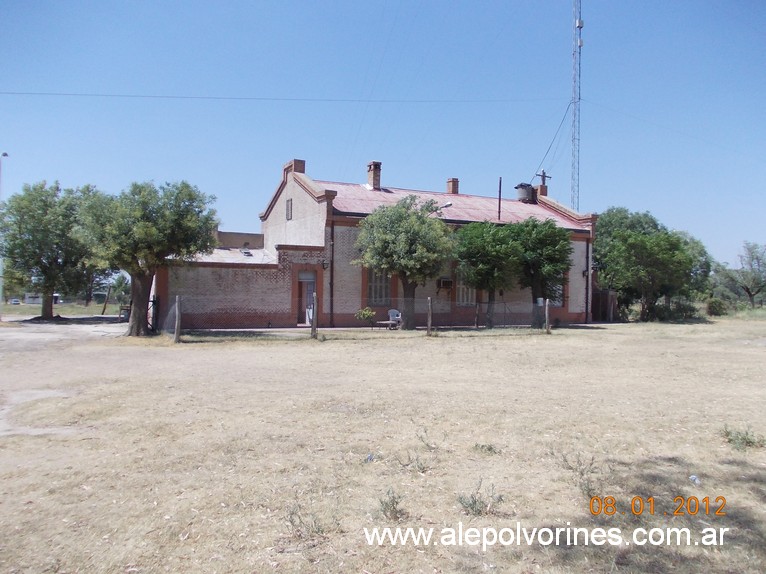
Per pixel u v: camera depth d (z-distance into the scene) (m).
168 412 8.26
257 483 5.43
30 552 4.11
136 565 3.96
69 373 11.91
